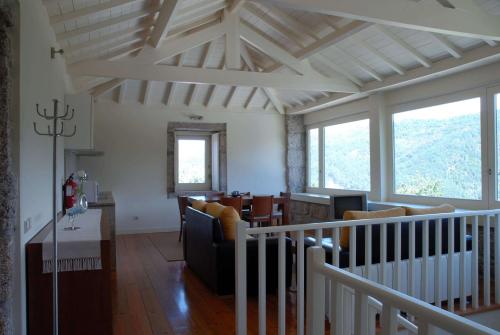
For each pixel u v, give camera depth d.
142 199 7.74
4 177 1.95
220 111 8.30
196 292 4.19
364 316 1.31
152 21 4.57
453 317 0.98
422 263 3.28
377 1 3.37
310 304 1.61
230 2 5.52
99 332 2.56
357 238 3.46
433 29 3.62
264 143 8.67
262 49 5.88
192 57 6.69
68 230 2.95
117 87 7.26
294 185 8.81
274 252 4.15
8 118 1.99
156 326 3.31
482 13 3.78
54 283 2.21
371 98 6.57
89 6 3.47
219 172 8.33
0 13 1.96
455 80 5.23
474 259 3.60
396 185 6.36
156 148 7.84
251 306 3.81
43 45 3.10
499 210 3.64
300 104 8.34
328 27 5.31
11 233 2.01
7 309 1.96
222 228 4.18
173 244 6.65
